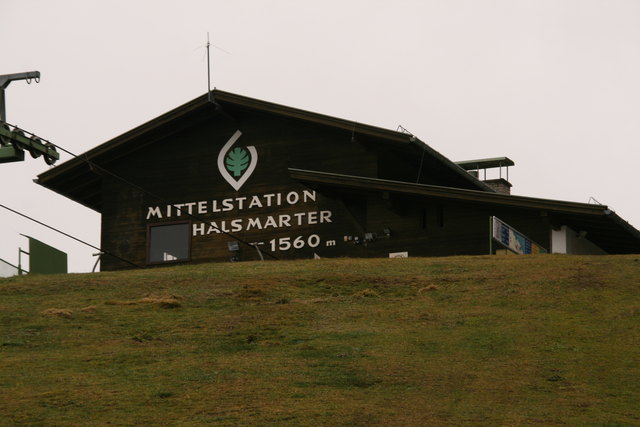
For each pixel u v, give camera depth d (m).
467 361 24.62
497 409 21.12
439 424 20.20
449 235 44.34
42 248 44.34
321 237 47.12
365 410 21.16
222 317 30.06
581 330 26.83
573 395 21.97
